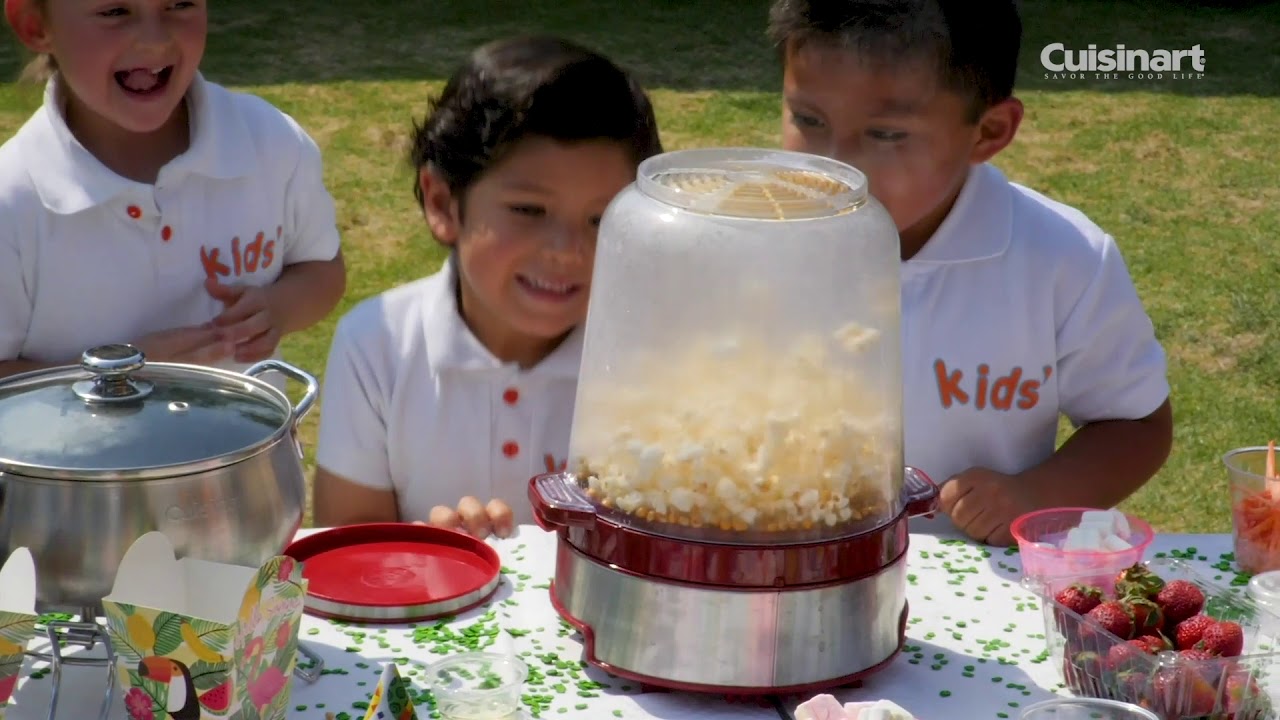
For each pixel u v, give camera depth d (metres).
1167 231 6.76
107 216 2.54
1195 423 4.92
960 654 1.68
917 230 2.38
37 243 2.51
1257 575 1.83
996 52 2.21
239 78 8.38
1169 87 8.90
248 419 1.51
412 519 2.31
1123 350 2.39
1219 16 10.46
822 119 2.20
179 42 2.51
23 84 2.70
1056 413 2.44
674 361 1.52
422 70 8.68
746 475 1.50
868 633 1.57
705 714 1.54
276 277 2.84
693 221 1.51
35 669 1.57
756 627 1.51
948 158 2.23
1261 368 5.39
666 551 1.52
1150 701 1.50
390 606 1.72
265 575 1.36
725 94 8.46
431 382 2.26
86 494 1.38
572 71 2.10
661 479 1.52
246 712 1.38
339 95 8.15
